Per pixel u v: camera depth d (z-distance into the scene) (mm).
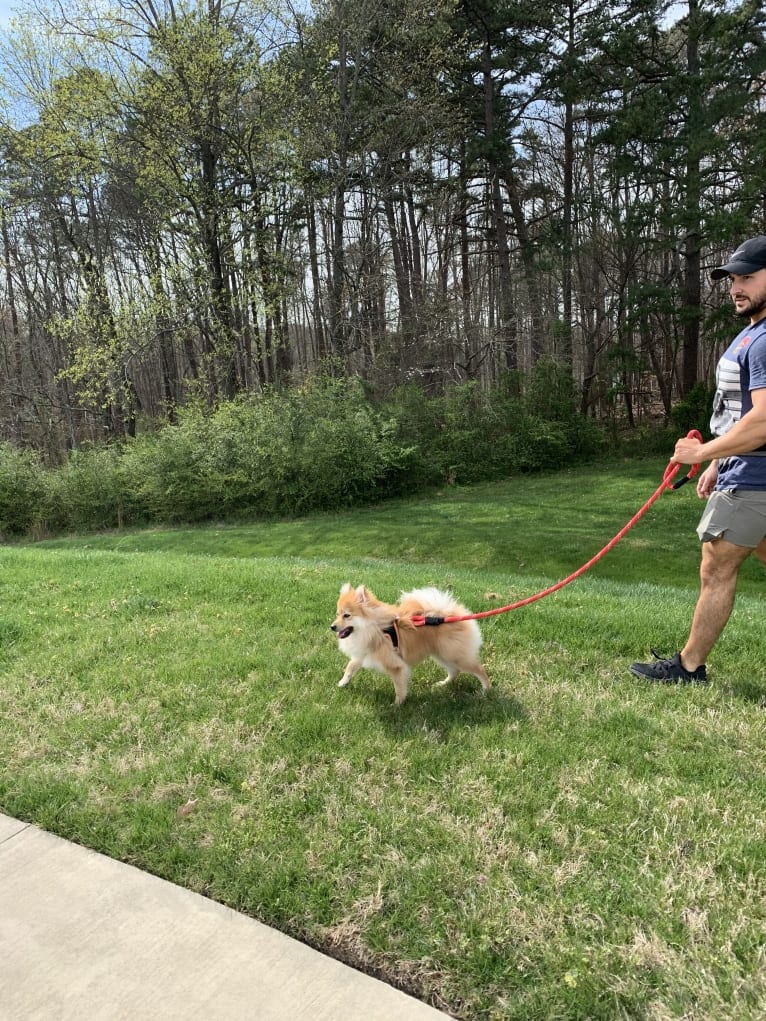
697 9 21828
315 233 28500
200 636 5688
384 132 22922
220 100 20922
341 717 4156
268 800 3336
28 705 4484
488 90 25000
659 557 13180
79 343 28547
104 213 28578
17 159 23406
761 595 11141
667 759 3594
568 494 19234
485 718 4133
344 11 21344
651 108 21750
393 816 3170
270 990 2258
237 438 20531
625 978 2285
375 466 20172
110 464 21547
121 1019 2162
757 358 3660
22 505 21703
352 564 10969
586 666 4941
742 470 3928
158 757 3766
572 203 26156
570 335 26375
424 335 24844
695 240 23781
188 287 22500
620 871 2783
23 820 3299
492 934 2482
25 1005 2223
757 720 3986
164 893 2736
